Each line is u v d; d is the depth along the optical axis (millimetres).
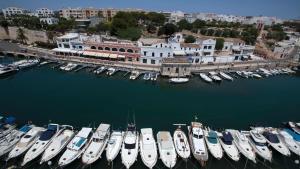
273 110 55469
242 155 36188
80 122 45000
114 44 88438
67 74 77562
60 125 41312
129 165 31125
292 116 52250
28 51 99188
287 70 93062
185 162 34125
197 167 33375
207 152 34875
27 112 48750
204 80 76062
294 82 81188
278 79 84688
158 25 177875
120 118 47656
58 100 56156
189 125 45094
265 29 198125
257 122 48500
